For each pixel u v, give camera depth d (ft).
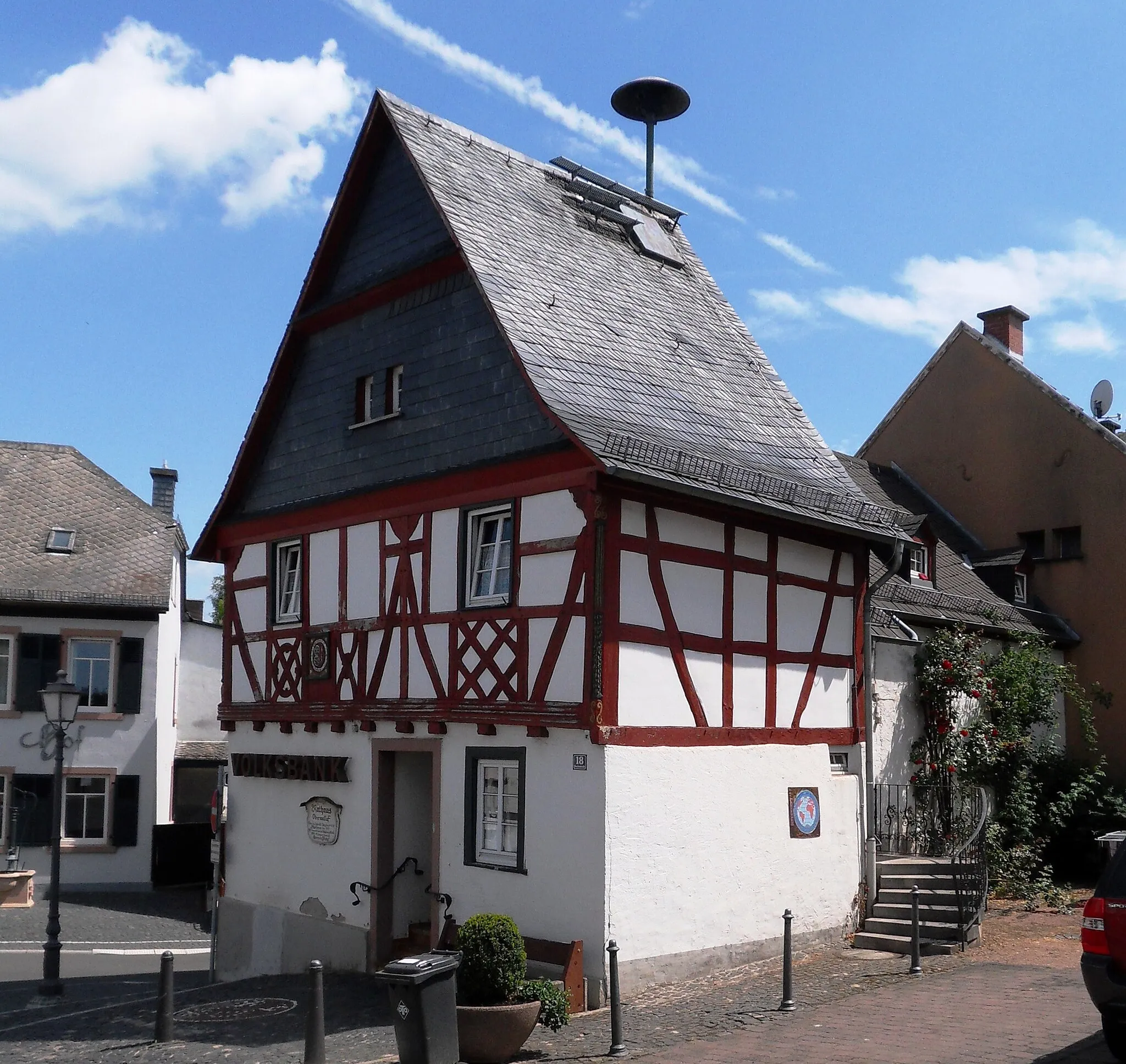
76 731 87.56
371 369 51.11
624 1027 34.88
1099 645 76.38
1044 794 66.69
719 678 43.60
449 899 43.06
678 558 42.32
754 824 44.27
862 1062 29.27
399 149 51.72
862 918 49.29
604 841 38.22
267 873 52.65
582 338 46.85
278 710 52.60
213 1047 36.27
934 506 86.48
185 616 108.06
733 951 42.65
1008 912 53.93
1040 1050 29.68
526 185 54.85
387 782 47.37
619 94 66.85
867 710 50.88
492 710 42.09
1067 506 78.89
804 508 46.57
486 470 43.62
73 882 86.33
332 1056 34.06
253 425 56.13
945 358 87.30
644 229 60.29
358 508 49.96
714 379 53.16
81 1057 36.45
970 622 66.28
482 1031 31.01
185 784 104.27
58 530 94.73
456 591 44.55
